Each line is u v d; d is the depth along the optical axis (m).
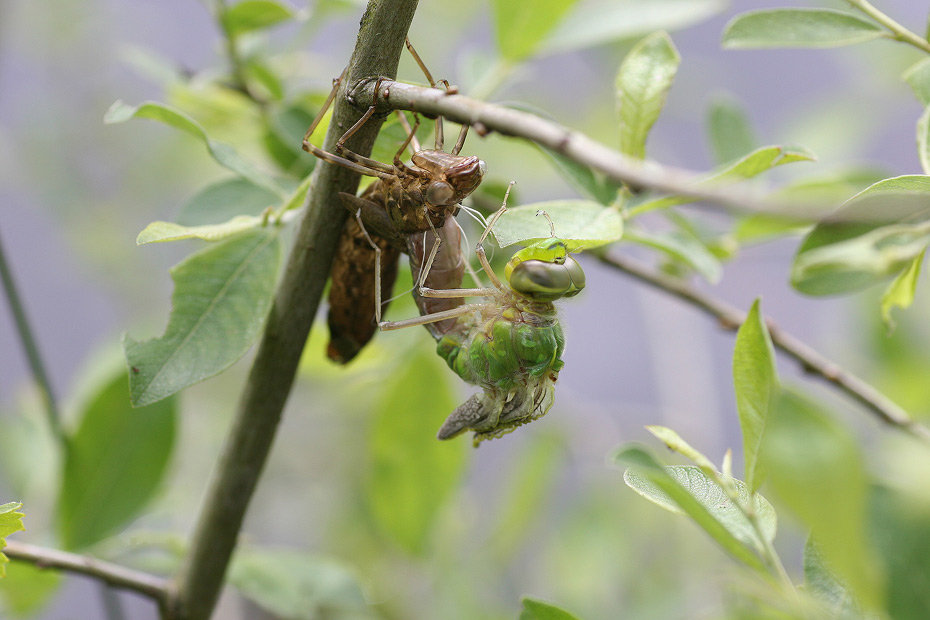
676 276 0.71
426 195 0.65
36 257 1.04
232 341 0.66
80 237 0.91
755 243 0.70
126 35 0.92
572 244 0.65
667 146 0.90
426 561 0.74
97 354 0.73
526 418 0.67
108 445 0.70
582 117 0.85
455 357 0.67
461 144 0.66
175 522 0.76
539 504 0.79
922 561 0.63
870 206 0.64
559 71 0.89
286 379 0.67
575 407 0.84
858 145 0.76
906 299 0.67
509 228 0.65
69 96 0.91
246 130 0.73
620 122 0.67
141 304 0.93
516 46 0.71
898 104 0.76
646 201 0.67
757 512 0.64
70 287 1.06
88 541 0.70
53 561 0.67
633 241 0.67
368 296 0.68
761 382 0.63
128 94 0.93
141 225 0.94
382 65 0.64
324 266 0.66
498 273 0.70
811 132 0.76
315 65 0.75
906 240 0.67
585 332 1.10
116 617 0.71
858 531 0.61
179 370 0.65
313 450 0.93
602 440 0.83
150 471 0.70
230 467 0.67
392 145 0.66
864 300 0.74
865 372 0.74
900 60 0.76
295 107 0.71
